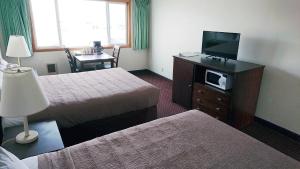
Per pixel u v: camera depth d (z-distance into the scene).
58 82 2.88
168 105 3.62
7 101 1.32
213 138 1.53
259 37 2.87
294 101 2.59
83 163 1.26
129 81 2.97
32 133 1.63
